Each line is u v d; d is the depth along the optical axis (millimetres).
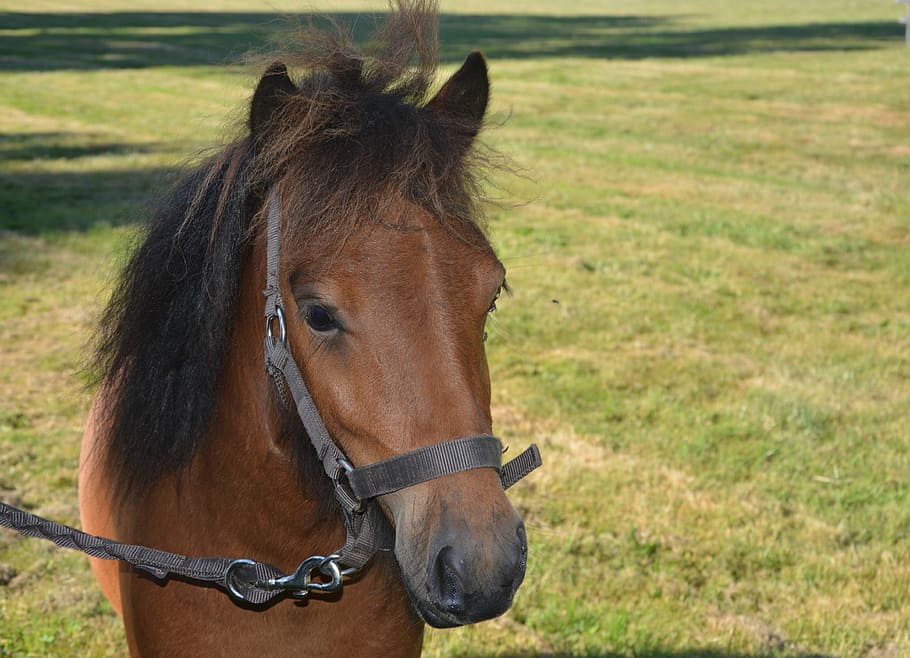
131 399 2164
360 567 1995
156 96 19422
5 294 7617
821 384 6508
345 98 1920
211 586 2025
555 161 14102
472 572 1655
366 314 1728
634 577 4262
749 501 4984
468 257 1809
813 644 3889
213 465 2057
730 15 49656
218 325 2012
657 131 16906
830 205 11766
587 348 7031
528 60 27359
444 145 1888
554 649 3770
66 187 11523
